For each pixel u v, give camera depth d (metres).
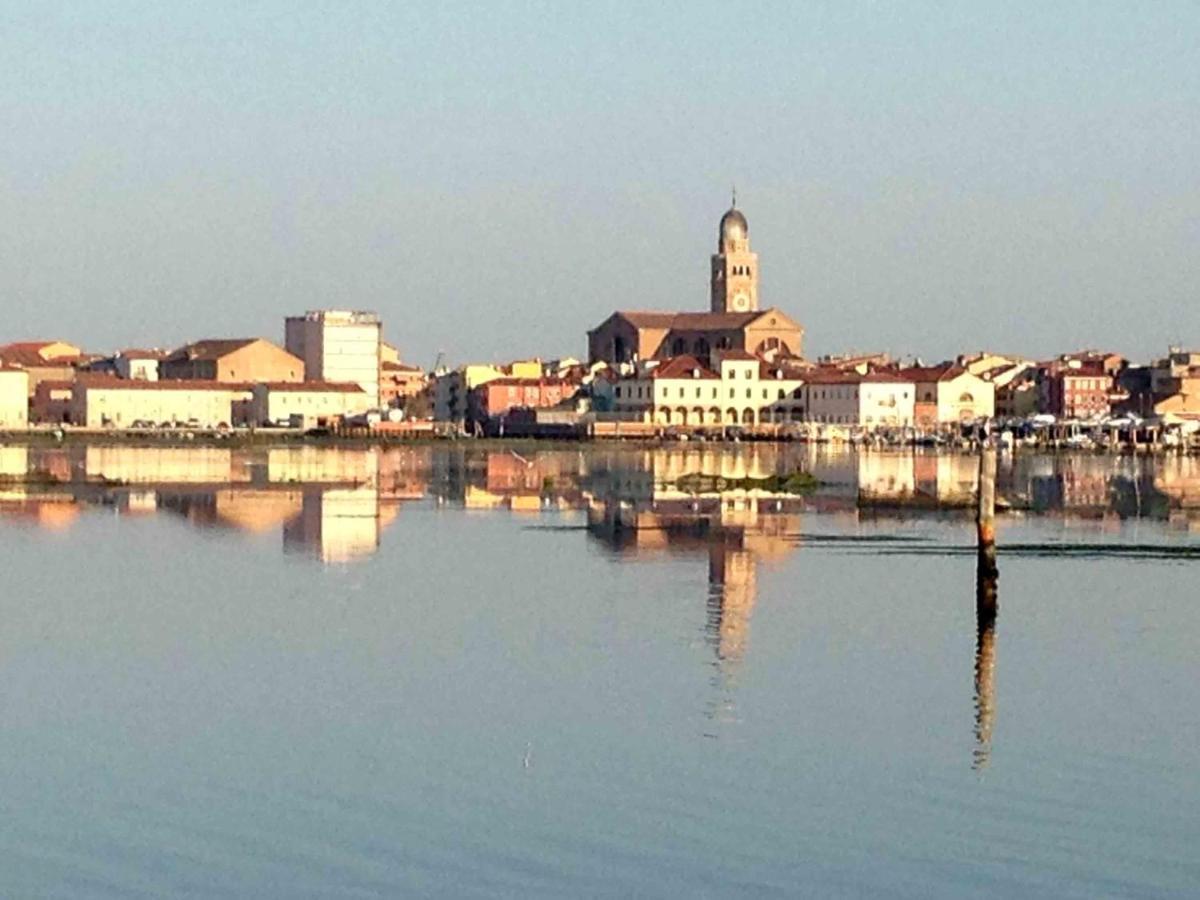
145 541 175.62
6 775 79.94
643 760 82.50
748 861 68.94
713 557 162.38
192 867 68.25
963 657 108.75
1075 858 69.31
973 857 69.50
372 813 74.56
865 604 130.62
